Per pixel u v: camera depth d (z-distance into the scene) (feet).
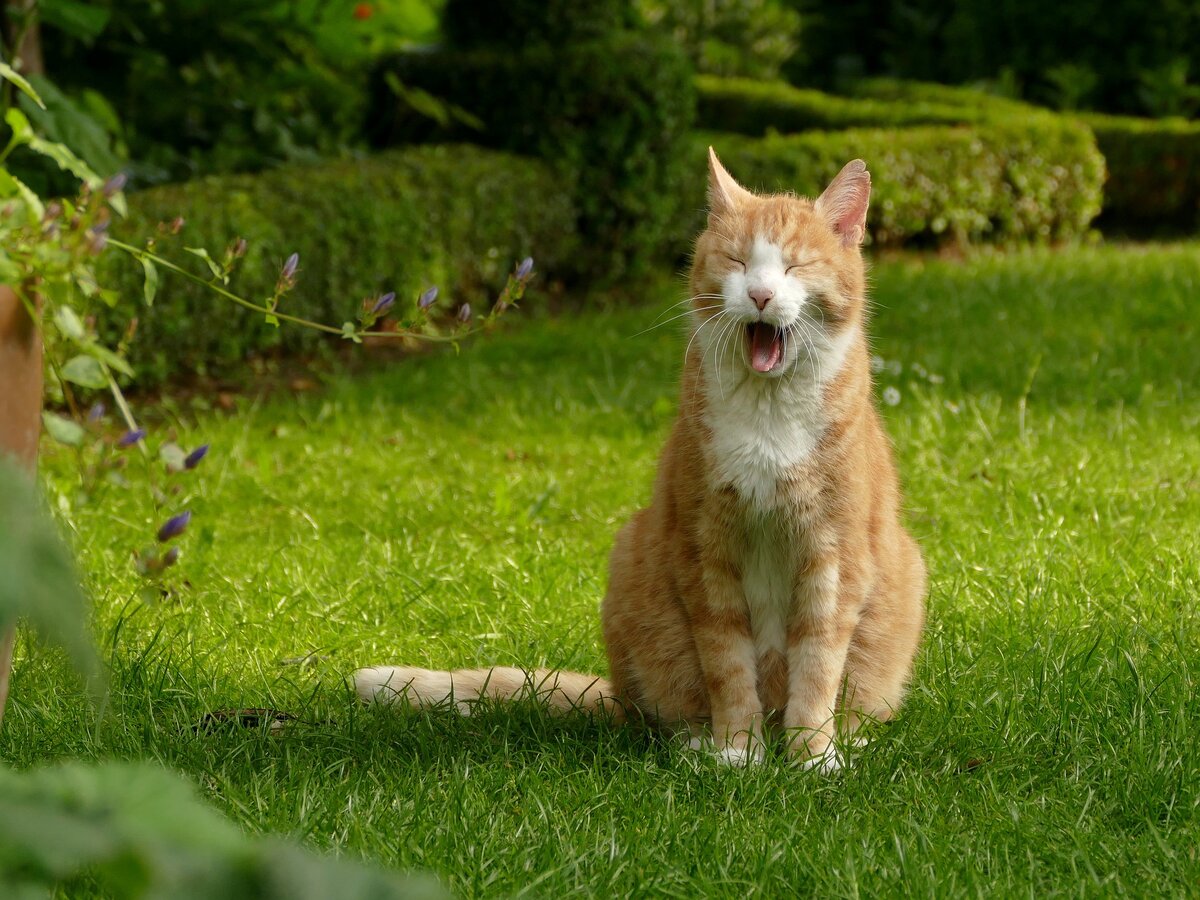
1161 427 28.22
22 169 33.27
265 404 33.45
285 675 16.46
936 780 13.42
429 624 18.70
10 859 4.88
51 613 5.44
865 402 14.97
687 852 11.70
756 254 14.38
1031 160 55.62
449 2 46.37
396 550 21.98
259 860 4.88
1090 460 25.68
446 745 14.11
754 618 15.06
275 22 44.06
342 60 46.29
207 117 42.75
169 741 13.76
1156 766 12.97
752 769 13.56
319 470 26.99
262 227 34.83
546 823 11.98
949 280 45.42
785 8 85.81
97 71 42.45
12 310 9.10
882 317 40.27
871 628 15.37
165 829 5.15
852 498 14.42
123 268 31.63
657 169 44.52
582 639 18.11
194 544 21.66
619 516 24.27
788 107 64.13
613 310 43.27
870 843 11.77
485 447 29.07
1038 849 11.80
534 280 43.93
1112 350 34.94
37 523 5.58
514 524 23.80
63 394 13.53
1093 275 45.75
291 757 13.38
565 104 43.37
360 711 14.97
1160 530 21.95
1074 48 71.26
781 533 14.46
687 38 78.43
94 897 10.02
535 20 45.16
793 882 11.19
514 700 15.17
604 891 10.98
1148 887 11.03
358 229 37.42
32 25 32.19
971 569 19.90
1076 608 18.10
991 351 35.53
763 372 13.96
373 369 36.45
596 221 44.32
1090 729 14.07
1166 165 61.36
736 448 14.26
